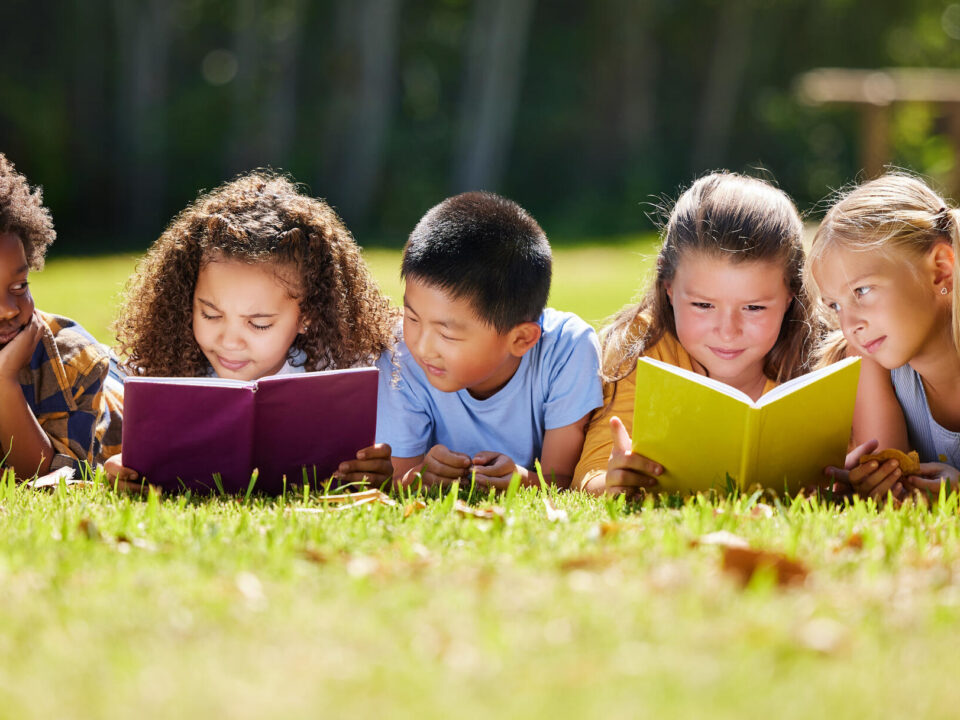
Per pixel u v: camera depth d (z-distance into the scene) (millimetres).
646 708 2211
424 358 4973
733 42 46281
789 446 4352
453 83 44938
